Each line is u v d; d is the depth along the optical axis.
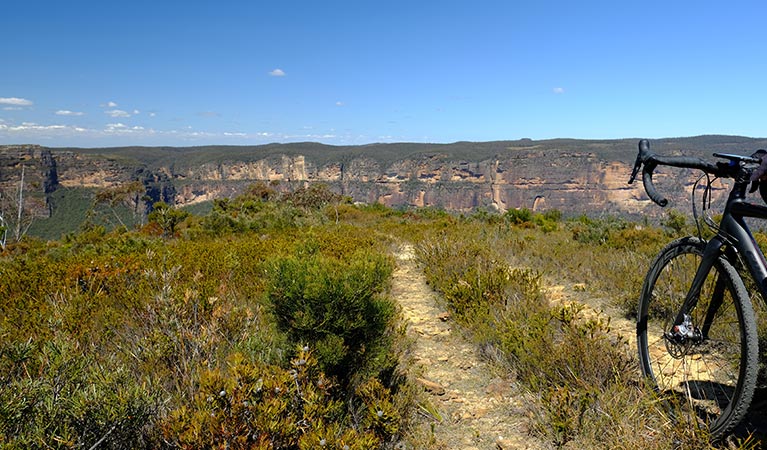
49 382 2.17
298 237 12.00
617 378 2.89
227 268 6.46
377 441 2.23
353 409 2.73
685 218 9.73
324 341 2.79
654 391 2.73
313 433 2.13
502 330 3.93
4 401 1.92
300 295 2.90
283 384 2.31
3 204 54.91
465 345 4.22
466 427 2.82
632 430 2.49
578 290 6.05
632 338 4.03
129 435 2.17
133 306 4.30
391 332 3.70
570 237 12.42
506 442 2.63
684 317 2.65
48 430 1.97
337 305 2.86
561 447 2.54
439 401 3.15
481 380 3.48
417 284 6.86
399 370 3.43
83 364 2.32
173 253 8.23
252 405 2.17
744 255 2.24
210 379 2.22
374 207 38.50
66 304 4.46
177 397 2.67
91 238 21.05
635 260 6.88
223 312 3.67
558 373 3.15
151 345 3.13
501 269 5.43
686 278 3.11
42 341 3.42
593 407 2.76
